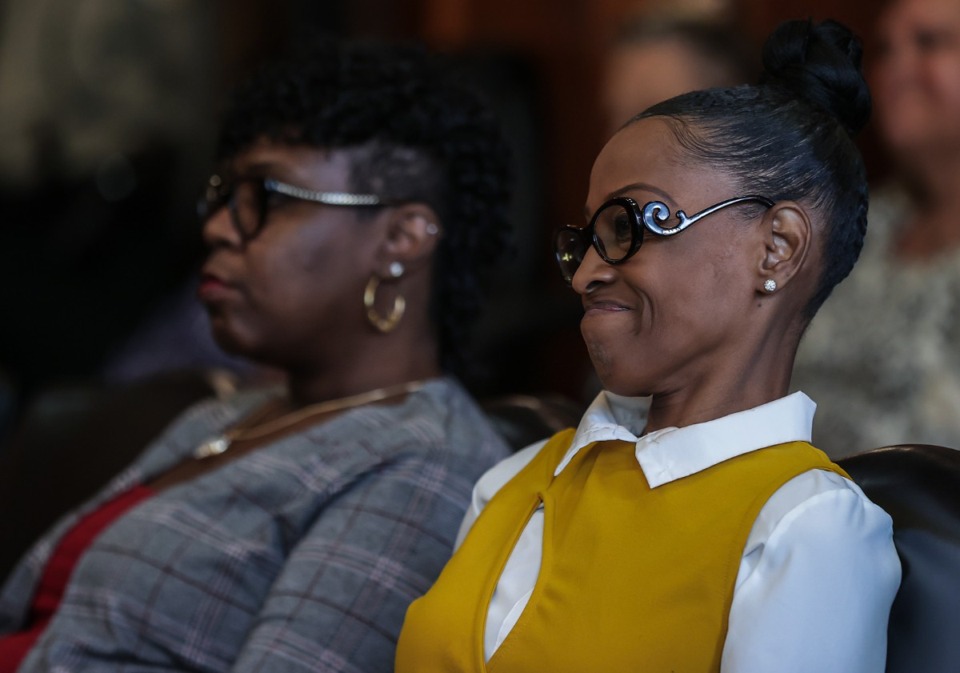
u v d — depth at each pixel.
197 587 4.77
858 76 3.47
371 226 5.18
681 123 3.32
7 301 11.85
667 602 3.13
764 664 2.98
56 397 7.05
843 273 3.42
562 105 11.36
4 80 13.06
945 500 3.43
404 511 4.66
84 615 4.86
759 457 3.25
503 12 11.75
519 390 10.48
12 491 6.88
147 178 12.65
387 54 5.37
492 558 3.53
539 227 10.83
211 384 6.85
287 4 13.02
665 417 3.44
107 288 12.11
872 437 6.86
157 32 12.95
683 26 7.82
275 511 4.86
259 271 5.12
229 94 5.52
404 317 5.29
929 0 6.99
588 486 3.44
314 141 5.10
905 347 6.87
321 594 4.47
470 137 5.36
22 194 12.60
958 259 6.88
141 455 6.45
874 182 8.97
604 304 3.37
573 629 3.20
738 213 3.26
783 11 9.54
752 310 3.29
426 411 5.02
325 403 5.34
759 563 3.07
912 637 3.33
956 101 6.91
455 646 3.38
